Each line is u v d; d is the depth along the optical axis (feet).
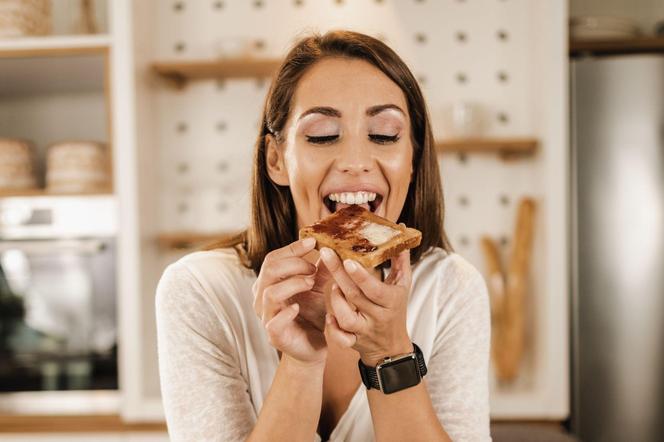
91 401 8.26
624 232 8.44
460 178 9.36
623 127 8.45
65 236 8.57
